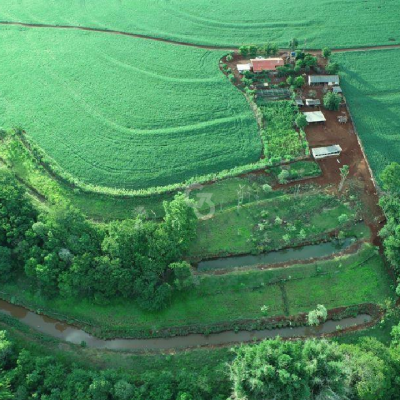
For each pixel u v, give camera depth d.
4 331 74.88
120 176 101.81
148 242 84.00
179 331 80.31
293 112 115.06
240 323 81.25
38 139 109.69
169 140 109.38
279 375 62.28
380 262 89.31
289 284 86.25
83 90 121.94
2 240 85.75
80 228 84.50
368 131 112.88
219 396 69.50
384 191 99.44
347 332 80.25
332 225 94.69
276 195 99.50
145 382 70.56
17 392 68.06
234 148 108.00
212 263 90.00
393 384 70.12
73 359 76.31
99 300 82.00
